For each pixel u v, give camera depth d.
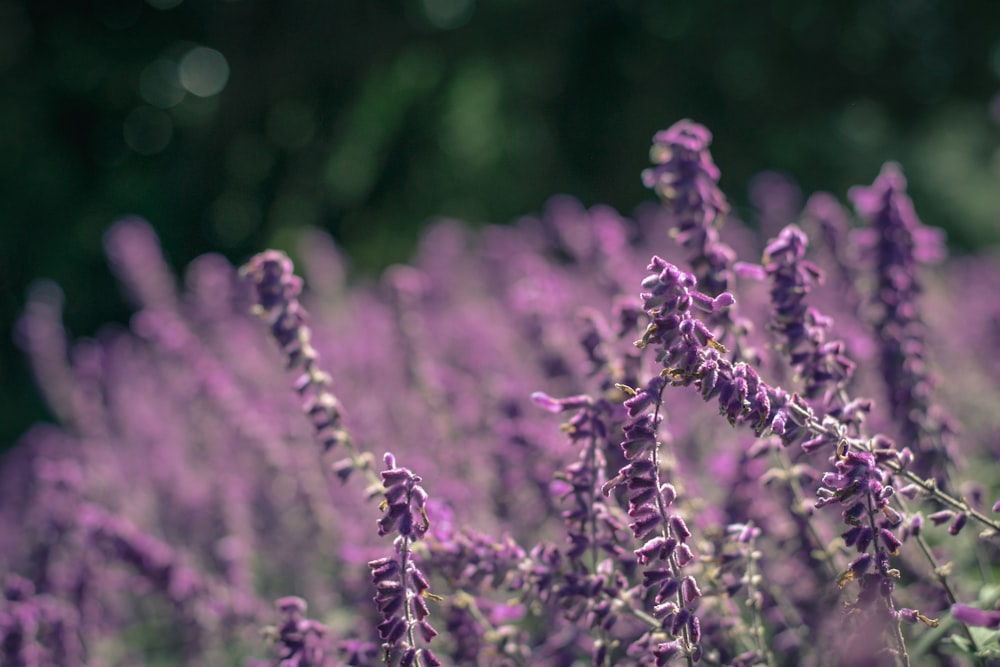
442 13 20.53
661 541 2.15
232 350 6.88
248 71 19.95
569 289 6.64
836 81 21.48
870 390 4.05
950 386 5.42
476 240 9.52
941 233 3.59
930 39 21.81
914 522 2.34
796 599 3.32
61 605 4.15
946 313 6.39
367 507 4.56
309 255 9.52
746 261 8.68
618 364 3.08
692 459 4.62
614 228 6.19
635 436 2.16
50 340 7.93
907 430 3.41
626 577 2.92
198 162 19.89
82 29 19.56
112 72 19.30
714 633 2.84
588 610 2.68
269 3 19.91
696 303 2.14
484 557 2.82
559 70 20.61
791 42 20.73
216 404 5.55
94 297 17.38
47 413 13.26
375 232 19.66
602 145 20.39
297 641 2.89
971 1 21.41
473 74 20.81
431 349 6.13
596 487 2.72
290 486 5.07
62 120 19.42
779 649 3.23
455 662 3.08
